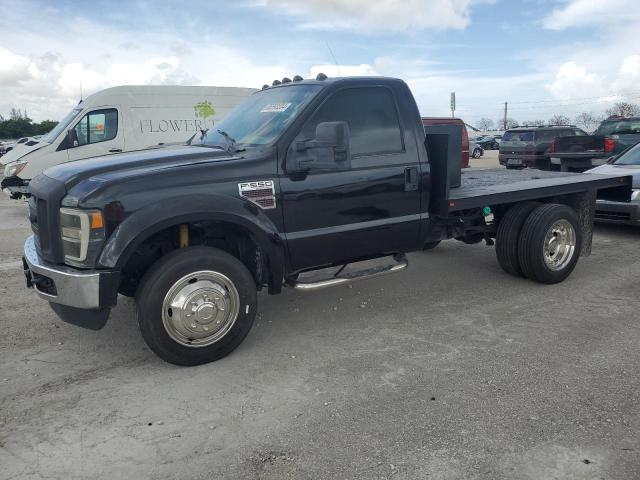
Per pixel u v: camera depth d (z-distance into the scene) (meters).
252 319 4.14
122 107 12.47
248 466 2.82
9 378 3.85
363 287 5.88
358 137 4.59
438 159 4.92
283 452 2.93
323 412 3.32
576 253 5.91
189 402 3.48
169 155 4.18
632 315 4.87
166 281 3.76
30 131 76.62
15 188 11.81
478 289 5.75
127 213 3.63
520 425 3.13
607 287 5.72
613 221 8.12
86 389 3.68
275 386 3.68
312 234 4.39
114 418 3.30
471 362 3.97
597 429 3.07
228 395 3.56
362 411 3.32
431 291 5.72
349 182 4.50
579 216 6.27
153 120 12.82
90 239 3.62
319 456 2.89
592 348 4.17
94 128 12.27
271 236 4.12
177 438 3.08
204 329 3.92
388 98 4.76
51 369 3.99
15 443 3.05
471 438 3.01
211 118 13.54
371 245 4.75
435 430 3.10
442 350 4.20
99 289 3.58
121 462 2.87
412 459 2.84
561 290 5.65
